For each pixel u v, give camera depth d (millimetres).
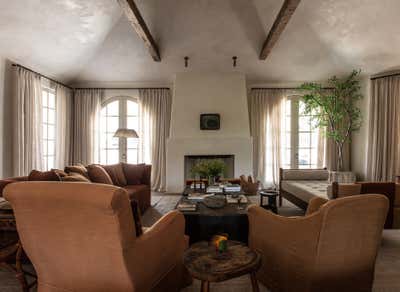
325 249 1734
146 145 6609
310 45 5418
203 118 6180
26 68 4812
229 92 6293
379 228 1863
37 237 1572
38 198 1439
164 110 6566
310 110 6207
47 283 1707
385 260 2740
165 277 1898
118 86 6680
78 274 1575
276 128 6539
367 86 6059
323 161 6586
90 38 5031
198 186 4047
